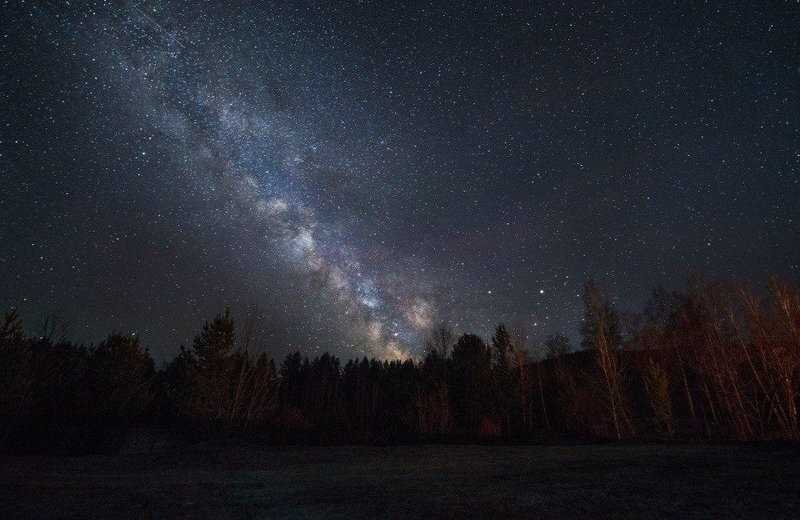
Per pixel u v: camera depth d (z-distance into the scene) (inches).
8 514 354.9
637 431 1504.7
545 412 1791.3
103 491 466.3
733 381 1381.6
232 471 672.4
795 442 912.3
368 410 2386.8
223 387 1594.5
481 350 2032.5
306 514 370.0
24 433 1159.0
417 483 533.3
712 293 1505.9
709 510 358.3
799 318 1237.7
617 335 1780.3
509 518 347.9
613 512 360.2
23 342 1191.6
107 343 1749.5
